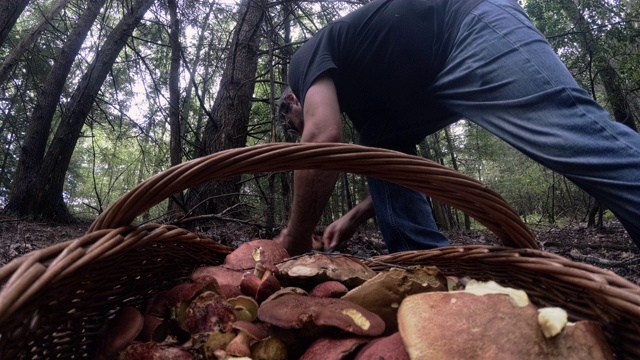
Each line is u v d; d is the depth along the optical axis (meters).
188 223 2.68
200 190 3.40
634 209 1.08
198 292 0.99
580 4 6.18
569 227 8.02
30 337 0.74
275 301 0.93
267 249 1.31
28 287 0.65
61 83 7.64
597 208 6.99
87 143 16.02
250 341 0.89
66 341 0.89
